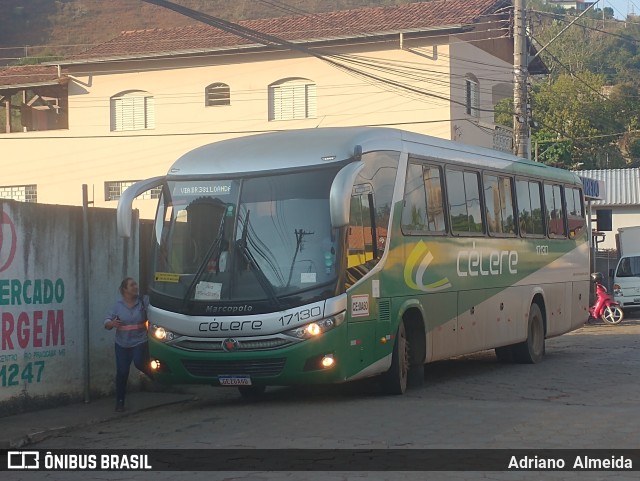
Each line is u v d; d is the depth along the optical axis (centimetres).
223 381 1168
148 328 1217
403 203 1336
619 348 2139
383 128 1327
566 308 2005
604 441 950
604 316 3030
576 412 1126
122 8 10875
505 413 1122
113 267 1376
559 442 946
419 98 3319
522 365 1775
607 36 8125
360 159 1181
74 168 3850
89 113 3822
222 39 3656
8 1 10469
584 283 2125
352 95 3428
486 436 978
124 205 1220
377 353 1245
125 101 3781
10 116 3978
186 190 1230
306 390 1416
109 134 3794
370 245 1238
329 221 1163
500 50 3678
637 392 1336
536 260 1836
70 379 1285
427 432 1003
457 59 3331
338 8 11219
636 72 7625
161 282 1214
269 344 1143
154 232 1245
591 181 3547
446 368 1734
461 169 1546
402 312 1314
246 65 3584
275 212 1180
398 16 3478
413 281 1352
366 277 1219
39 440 1054
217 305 1166
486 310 1602
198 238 1202
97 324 1339
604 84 6912
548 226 1919
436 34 3269
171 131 3700
